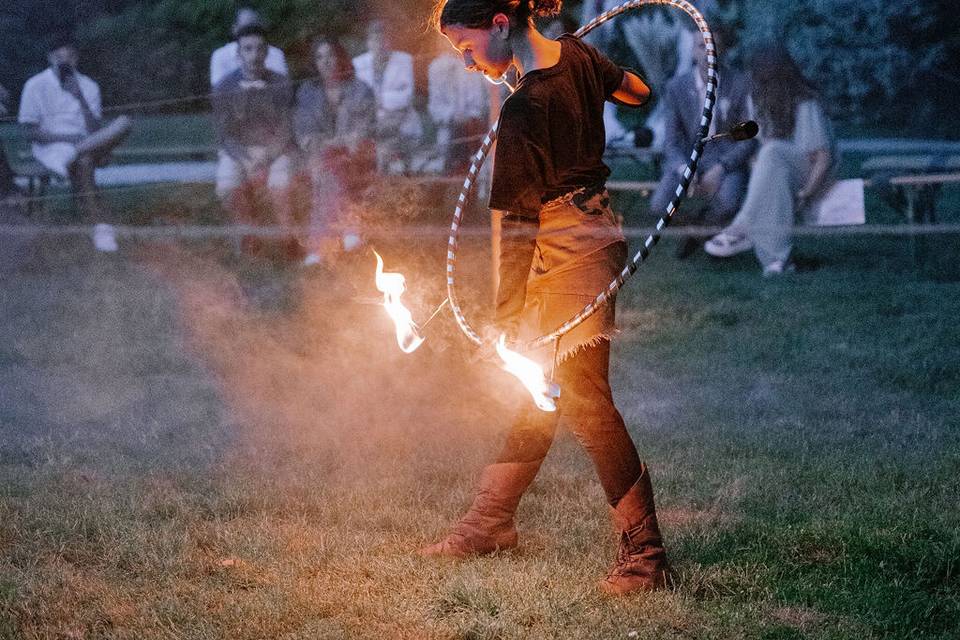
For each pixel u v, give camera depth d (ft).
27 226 33.86
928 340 24.41
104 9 63.00
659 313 27.48
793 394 20.94
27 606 12.10
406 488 15.65
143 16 63.05
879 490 15.74
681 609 12.01
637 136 40.06
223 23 62.85
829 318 26.73
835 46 51.06
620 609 12.01
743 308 27.84
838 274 31.83
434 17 12.42
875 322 26.21
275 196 34.17
